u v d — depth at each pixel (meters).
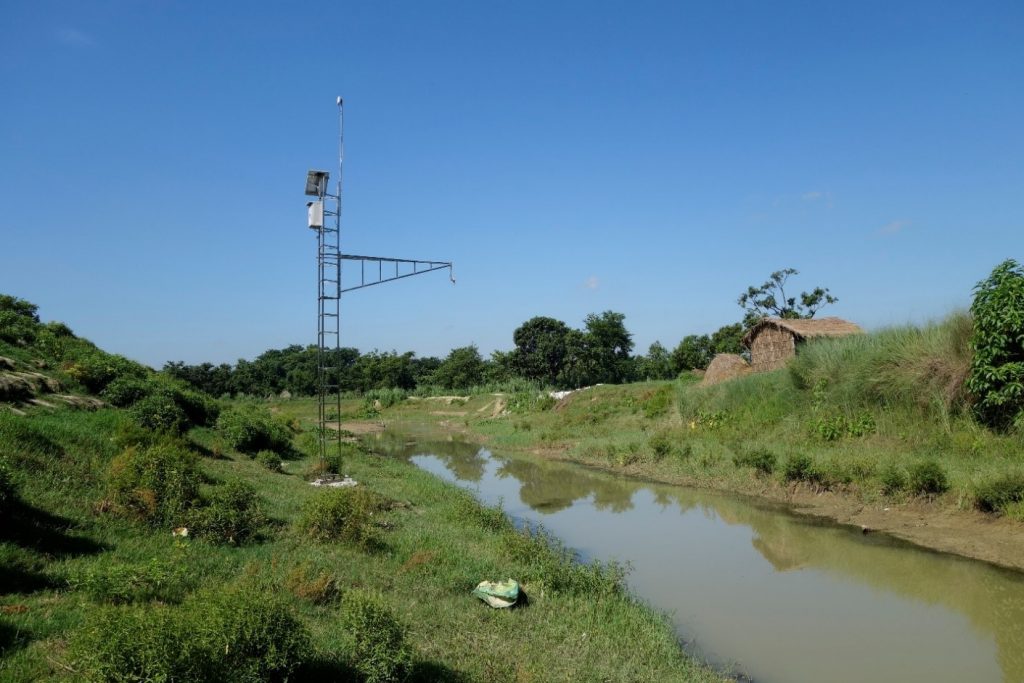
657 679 6.05
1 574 5.93
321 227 15.33
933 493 12.05
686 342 57.19
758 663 6.94
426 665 5.70
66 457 9.59
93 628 4.49
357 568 8.14
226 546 8.17
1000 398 13.02
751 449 17.42
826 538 11.52
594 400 34.97
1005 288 12.94
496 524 11.92
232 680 4.52
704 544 11.62
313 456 18.78
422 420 48.62
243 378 72.50
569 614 7.49
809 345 21.06
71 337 18.88
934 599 8.66
